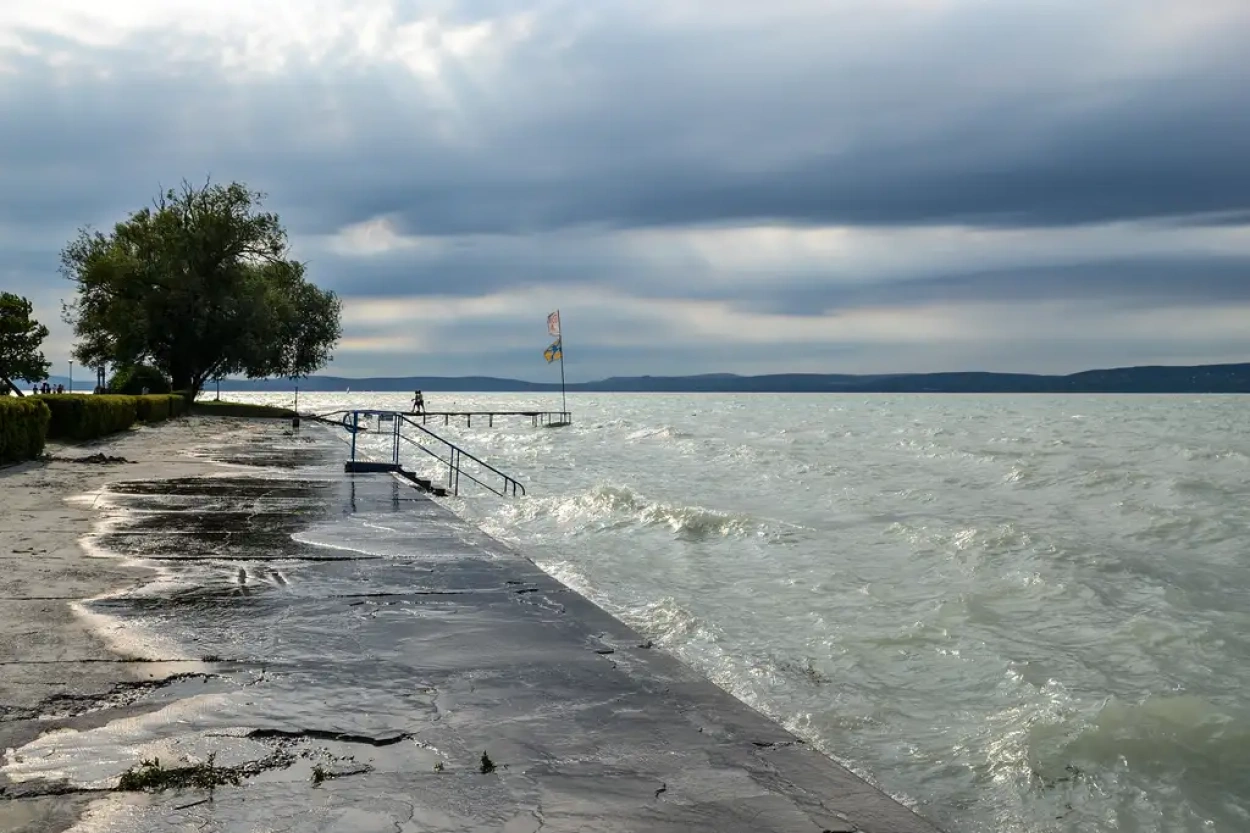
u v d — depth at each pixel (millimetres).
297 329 76625
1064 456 35719
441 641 5715
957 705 6289
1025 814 4633
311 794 3361
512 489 22500
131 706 4359
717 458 34781
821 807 3375
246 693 4586
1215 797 4848
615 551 12906
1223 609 9734
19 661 5074
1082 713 6035
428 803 3299
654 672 5133
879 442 47188
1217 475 27969
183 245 62312
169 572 7832
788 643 7875
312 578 7719
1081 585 10422
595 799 3381
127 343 62406
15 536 9594
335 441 32875
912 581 10883
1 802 3250
